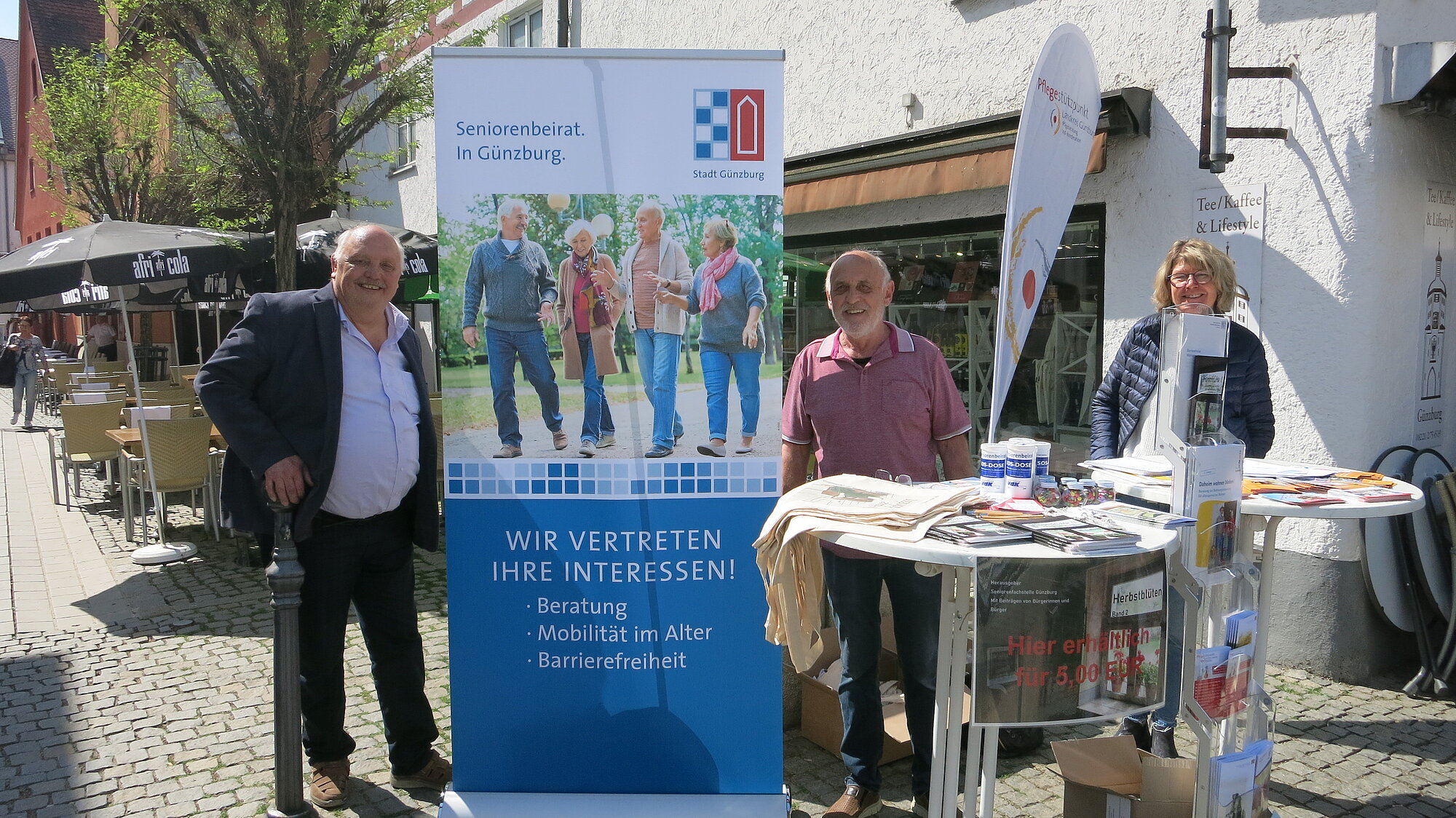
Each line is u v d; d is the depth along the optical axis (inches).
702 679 113.5
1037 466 101.9
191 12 294.8
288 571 117.3
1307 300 170.7
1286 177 172.4
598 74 107.9
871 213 277.9
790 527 92.5
